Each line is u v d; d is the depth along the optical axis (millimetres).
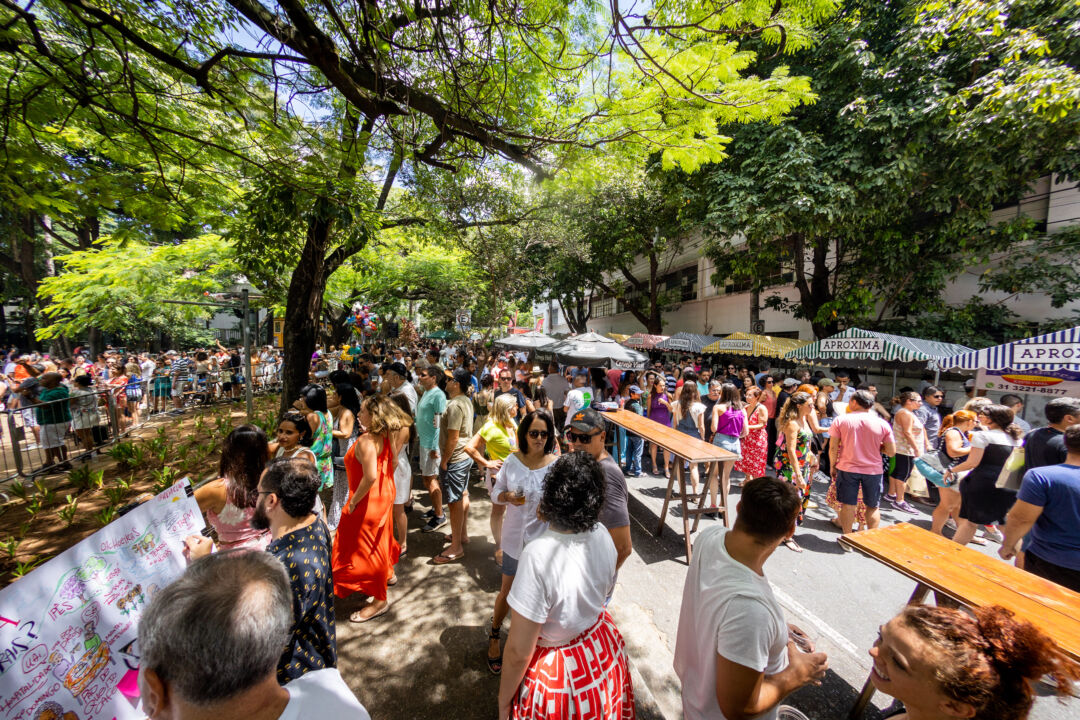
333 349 20844
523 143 4270
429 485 4707
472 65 3252
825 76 9125
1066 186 8383
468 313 20953
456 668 2781
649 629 3166
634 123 3607
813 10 2809
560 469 1702
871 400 4656
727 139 3607
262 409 11742
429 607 3385
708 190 10602
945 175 8414
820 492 6379
